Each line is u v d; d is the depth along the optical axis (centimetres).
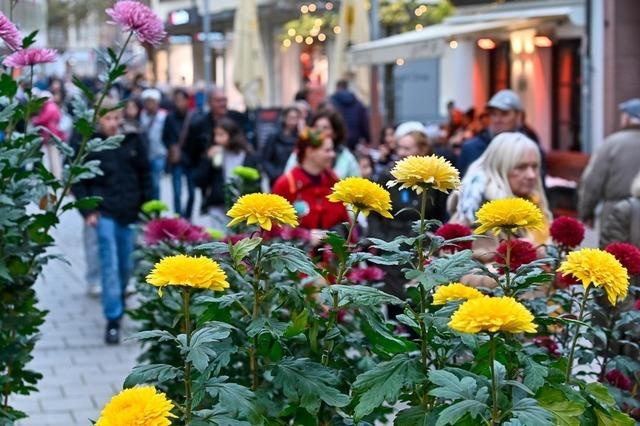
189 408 350
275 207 379
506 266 386
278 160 1536
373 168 1516
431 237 385
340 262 396
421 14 2672
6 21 518
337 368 419
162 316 622
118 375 1008
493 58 2850
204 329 354
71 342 1138
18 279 532
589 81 2191
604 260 379
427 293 391
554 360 420
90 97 545
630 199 724
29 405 908
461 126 1895
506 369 370
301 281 549
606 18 2253
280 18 3603
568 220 534
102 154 1155
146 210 777
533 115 2659
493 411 330
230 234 743
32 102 536
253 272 422
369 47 2258
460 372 353
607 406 383
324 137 909
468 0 2822
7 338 535
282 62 4047
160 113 2052
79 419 871
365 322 411
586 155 1797
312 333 403
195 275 339
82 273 1545
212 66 3422
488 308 314
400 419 366
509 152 729
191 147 1948
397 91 2905
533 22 2230
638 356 498
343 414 435
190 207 1970
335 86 2409
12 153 509
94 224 1141
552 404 358
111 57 539
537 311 447
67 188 541
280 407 422
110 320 1130
